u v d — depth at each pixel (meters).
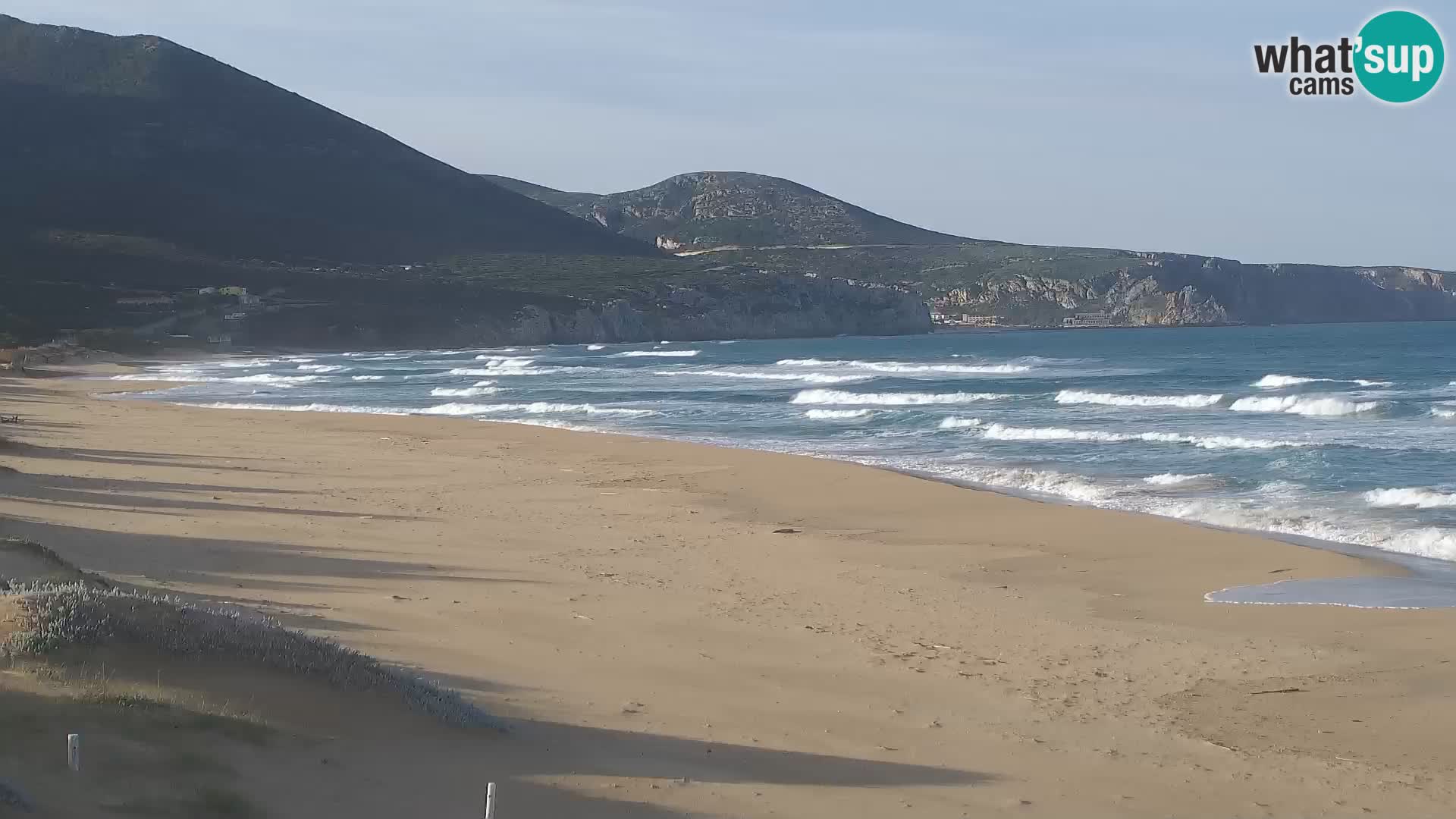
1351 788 8.54
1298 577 16.11
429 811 6.48
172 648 7.78
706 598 14.60
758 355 109.62
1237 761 9.07
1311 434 33.16
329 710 7.70
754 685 10.73
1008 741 9.41
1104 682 11.20
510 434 36.47
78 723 6.30
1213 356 94.56
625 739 8.79
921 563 17.23
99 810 5.37
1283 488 23.61
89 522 18.28
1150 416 39.62
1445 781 8.69
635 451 31.44
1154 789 8.42
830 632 12.95
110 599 8.32
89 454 29.91
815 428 37.66
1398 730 9.84
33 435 35.34
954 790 8.20
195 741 6.50
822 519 21.12
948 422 37.81
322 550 16.98
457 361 97.88
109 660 7.41
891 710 10.15
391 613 12.83
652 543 18.66
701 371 75.06
